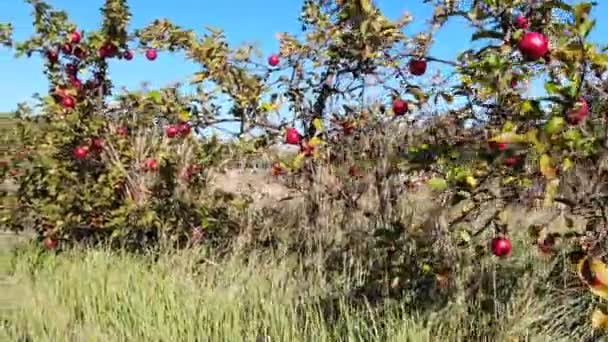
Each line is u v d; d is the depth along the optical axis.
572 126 2.95
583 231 4.05
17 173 7.74
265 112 6.30
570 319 4.44
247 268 5.93
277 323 4.64
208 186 7.18
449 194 4.39
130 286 5.52
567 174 3.24
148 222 6.88
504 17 3.25
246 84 6.24
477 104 4.06
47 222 7.30
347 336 4.40
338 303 5.02
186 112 6.45
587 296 4.51
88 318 4.91
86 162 7.49
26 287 5.71
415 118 5.25
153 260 6.29
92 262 6.32
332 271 5.81
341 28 5.61
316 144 5.73
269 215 6.95
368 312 4.66
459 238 4.70
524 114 3.03
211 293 5.12
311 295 5.16
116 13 7.47
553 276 4.86
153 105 6.86
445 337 4.33
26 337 4.79
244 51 6.28
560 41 2.98
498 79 3.12
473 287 4.71
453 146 3.54
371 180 5.97
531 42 2.89
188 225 7.02
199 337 4.48
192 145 7.12
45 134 7.72
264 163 6.95
